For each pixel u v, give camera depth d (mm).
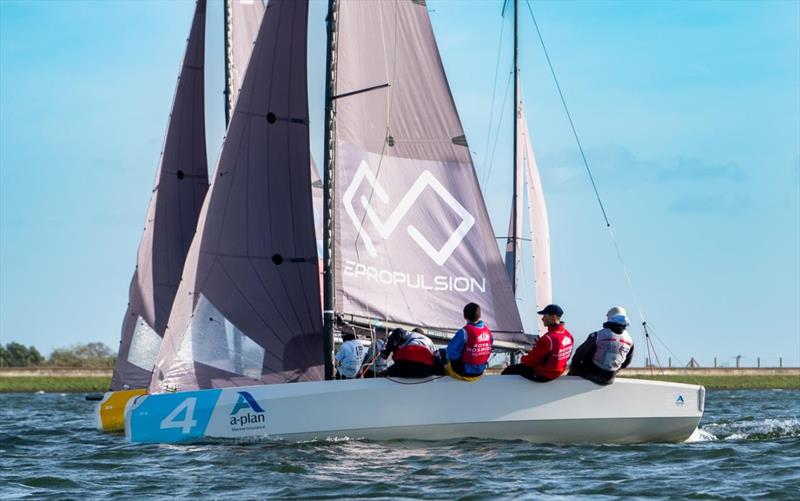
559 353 45875
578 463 42219
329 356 49625
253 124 50812
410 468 41000
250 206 50500
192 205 71125
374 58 51125
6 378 168125
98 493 37844
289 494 36781
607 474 39906
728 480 38719
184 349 49469
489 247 52312
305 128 51438
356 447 45094
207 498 36500
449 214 51781
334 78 50406
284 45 51438
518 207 82250
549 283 86250
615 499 35469
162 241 70688
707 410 89625
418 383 46188
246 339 49938
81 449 52562
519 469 40875
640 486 37594
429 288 51281
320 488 37719
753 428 55719
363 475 39781
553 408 46438
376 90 51031
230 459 43562
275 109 51125
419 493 36625
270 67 51188
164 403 48094
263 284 50250
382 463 42094
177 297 49781
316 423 46281
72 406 110938
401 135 51344
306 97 51469
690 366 163625
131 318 70812
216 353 49625
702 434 52625
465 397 46219
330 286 49688
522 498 35719
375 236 50562
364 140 50750
